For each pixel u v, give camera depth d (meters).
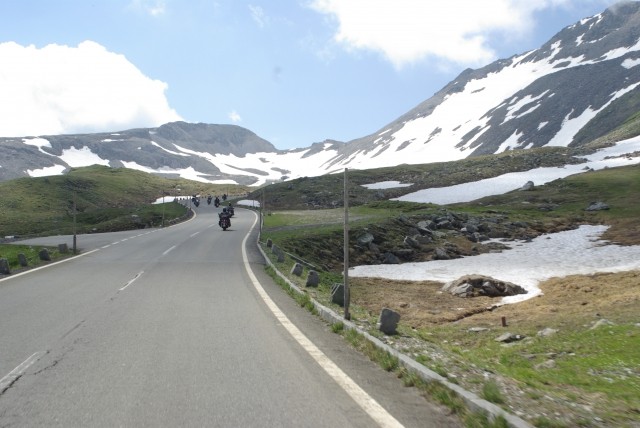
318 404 5.09
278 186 111.94
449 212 54.50
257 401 5.18
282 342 8.01
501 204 72.44
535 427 4.37
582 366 9.23
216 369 6.42
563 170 98.81
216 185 174.62
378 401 5.19
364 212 61.31
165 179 170.88
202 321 9.73
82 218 77.88
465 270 30.55
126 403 5.12
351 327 8.57
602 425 4.54
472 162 121.69
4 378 6.00
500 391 5.48
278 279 15.89
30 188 110.94
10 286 14.56
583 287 22.58
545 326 14.53
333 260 32.94
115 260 22.02
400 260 36.03
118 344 7.81
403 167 127.44
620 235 43.47
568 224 53.06
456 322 17.31
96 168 169.00
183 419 4.68
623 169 89.81
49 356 7.06
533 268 30.41
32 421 4.62
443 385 5.43
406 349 7.48
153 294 13.20
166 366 6.55
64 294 13.15
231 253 25.06
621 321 13.20
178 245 29.41
